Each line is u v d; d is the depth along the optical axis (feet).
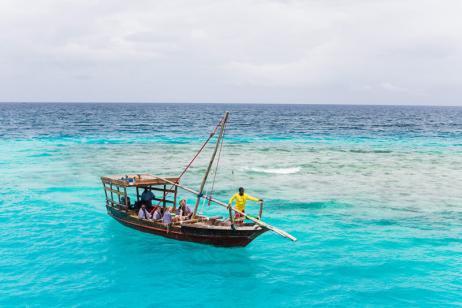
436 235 52.75
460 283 38.83
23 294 35.68
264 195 73.97
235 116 439.63
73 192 74.38
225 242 46.29
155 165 104.63
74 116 385.91
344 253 46.37
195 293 36.76
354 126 276.62
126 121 314.35
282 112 616.39
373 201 70.13
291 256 45.52
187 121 329.31
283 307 34.45
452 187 82.02
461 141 175.32
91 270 41.19
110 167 100.53
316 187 81.10
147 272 41.04
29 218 57.98
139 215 52.19
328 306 34.58
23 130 208.13
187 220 49.62
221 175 92.73
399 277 40.19
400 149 145.18
